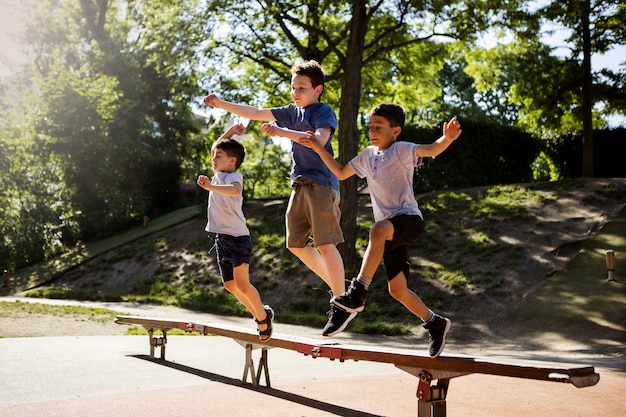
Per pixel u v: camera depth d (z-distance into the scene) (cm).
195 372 670
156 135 3703
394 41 2211
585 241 1661
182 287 1980
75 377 589
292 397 557
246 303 586
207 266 2103
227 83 2356
